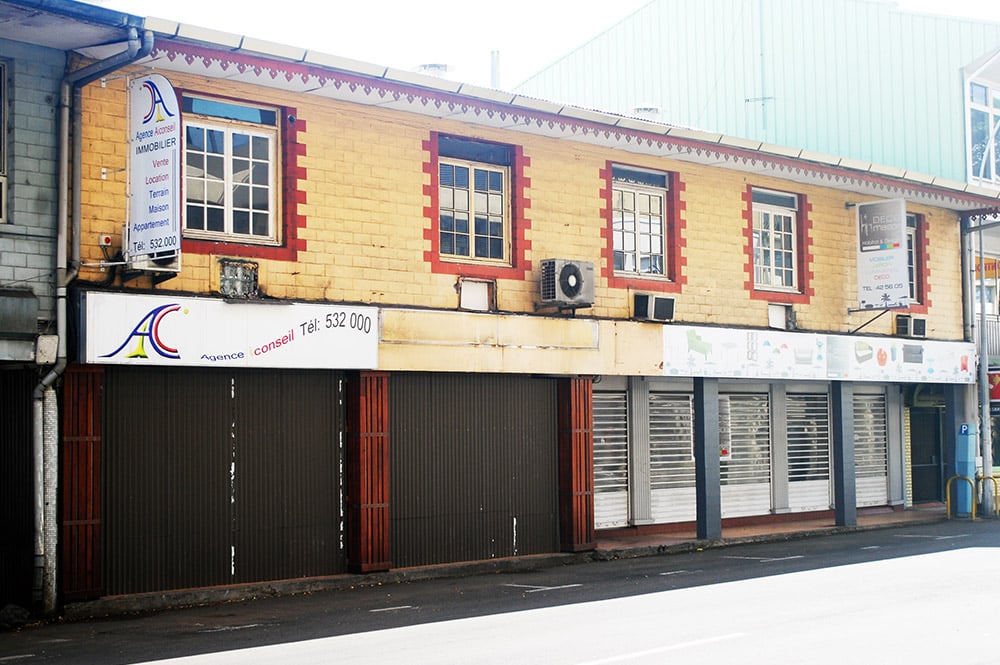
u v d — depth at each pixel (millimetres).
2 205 12531
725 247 20266
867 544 19203
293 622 11961
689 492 21188
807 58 27484
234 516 14203
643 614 11766
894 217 21766
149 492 13500
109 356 12875
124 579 13234
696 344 19391
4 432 13055
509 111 16188
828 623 10883
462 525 16500
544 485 17578
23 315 12328
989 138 26188
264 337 14172
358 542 15156
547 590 14156
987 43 24844
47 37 12539
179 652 10188
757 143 19297
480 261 16922
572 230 17953
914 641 9883
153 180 12773
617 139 17859
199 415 13977
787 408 23297
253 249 14336
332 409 15242
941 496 27000
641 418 20547
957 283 24984
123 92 13297
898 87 26172
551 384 17812
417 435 16109
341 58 14164
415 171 16047
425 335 15812
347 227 15258
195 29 12828
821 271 21938
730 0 28797
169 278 13523
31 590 12484
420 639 10523
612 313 18359
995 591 12930
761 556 17672
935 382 24359
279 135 14891
